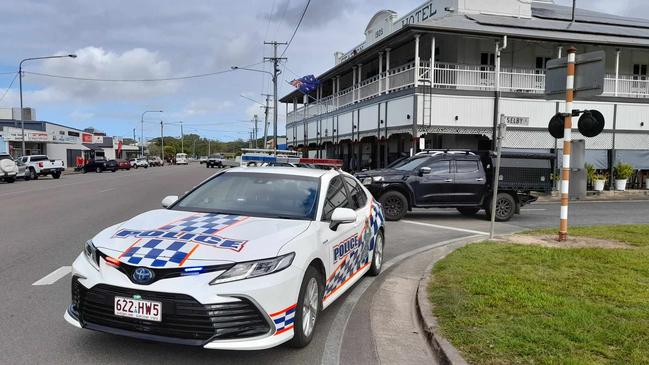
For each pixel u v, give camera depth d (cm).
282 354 437
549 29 2420
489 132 2202
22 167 3522
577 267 706
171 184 2839
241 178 569
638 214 1576
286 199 522
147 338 376
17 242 925
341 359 432
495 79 2214
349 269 580
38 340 445
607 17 3166
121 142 9919
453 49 2423
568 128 944
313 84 3466
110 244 410
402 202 1380
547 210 1706
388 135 2373
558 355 403
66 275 677
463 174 1398
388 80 2445
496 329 461
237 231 429
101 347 432
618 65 2497
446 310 521
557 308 516
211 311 367
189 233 420
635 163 2428
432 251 945
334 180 589
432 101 2127
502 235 1040
